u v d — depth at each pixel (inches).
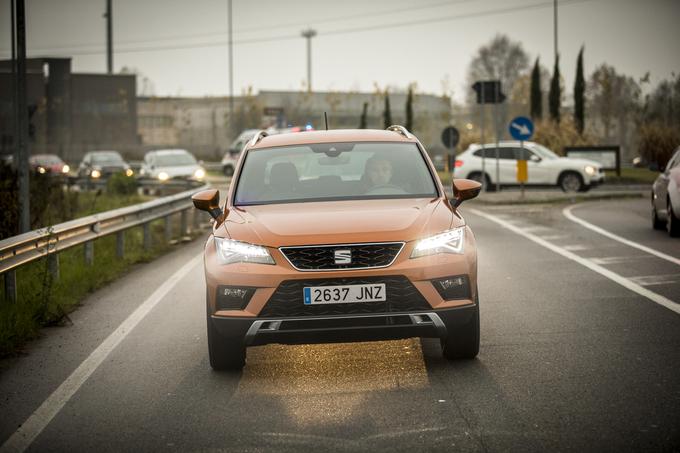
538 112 2827.3
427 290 393.1
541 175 1899.6
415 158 490.0
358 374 410.6
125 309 605.6
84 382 412.8
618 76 4537.4
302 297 390.6
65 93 4963.1
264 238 401.7
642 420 327.9
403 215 417.1
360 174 475.5
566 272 716.7
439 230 407.5
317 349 464.8
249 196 465.4
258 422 341.7
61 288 671.1
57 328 548.4
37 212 1060.5
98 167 2536.9
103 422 349.1
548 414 339.3
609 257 800.3
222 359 417.1
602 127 4717.0
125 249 962.1
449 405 355.6
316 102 5767.7
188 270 794.8
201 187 1326.3
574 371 403.2
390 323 390.9
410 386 386.0
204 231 1209.4
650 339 466.0
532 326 507.5
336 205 442.6
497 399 362.0
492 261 794.2
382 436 319.3
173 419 349.7
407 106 3444.9
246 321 393.1
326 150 493.4
